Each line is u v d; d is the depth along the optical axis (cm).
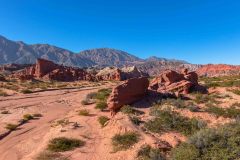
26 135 2188
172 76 3462
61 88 6372
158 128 1947
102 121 2259
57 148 1738
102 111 2762
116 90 2469
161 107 2448
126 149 1642
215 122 2094
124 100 2488
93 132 2091
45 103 3938
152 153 1463
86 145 1802
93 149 1733
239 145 1255
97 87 6912
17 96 4744
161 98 2769
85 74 9956
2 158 1683
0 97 4531
